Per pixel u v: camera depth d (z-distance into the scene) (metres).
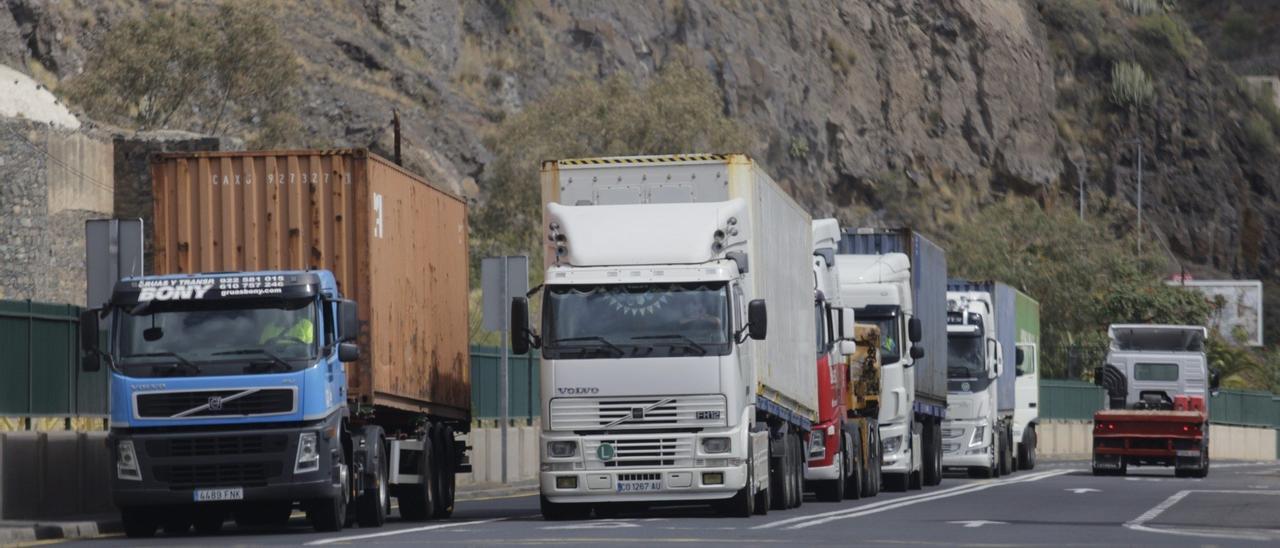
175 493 37.69
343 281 42.09
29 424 44.75
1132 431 87.12
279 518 46.06
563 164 45.06
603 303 42.72
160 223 42.44
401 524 43.28
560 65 187.12
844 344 57.56
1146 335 92.31
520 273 62.12
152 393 37.81
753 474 43.50
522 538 35.44
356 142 158.25
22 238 89.31
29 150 89.94
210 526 43.38
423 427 46.28
